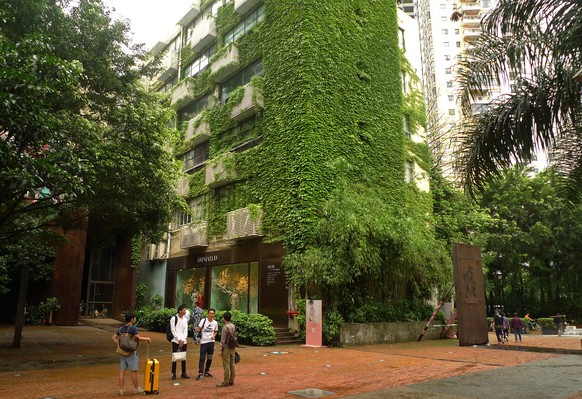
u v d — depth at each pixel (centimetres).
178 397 771
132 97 1525
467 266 1742
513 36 752
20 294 1498
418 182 2438
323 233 1720
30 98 870
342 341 1620
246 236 1986
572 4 675
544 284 3550
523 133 728
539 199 3362
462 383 903
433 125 3177
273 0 2178
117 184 1324
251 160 2108
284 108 1978
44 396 775
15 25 1138
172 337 959
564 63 690
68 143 1159
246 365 1168
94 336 1906
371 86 2208
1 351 1380
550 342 1916
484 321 1745
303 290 1780
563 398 752
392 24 2439
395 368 1114
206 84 2573
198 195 2455
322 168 1862
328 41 2041
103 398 760
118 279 2869
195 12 2883
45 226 1675
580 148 764
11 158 851
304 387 862
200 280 2355
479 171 775
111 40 1441
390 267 1800
